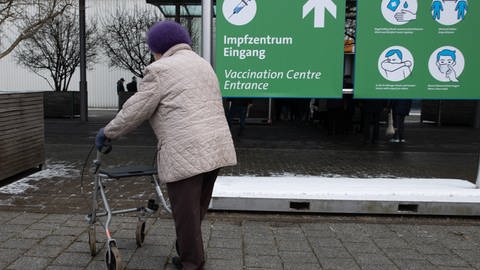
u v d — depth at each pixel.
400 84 5.15
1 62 25.23
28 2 7.95
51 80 25.30
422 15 5.06
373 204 4.71
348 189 4.88
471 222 4.65
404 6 5.05
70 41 17.33
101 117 17.17
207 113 2.92
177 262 3.39
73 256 3.58
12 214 4.59
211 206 4.73
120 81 19.67
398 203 4.70
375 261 3.62
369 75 5.14
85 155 8.06
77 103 16.80
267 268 3.46
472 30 5.08
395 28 5.09
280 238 4.10
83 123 14.52
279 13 5.04
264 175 6.74
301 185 5.05
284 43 5.07
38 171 6.57
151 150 8.77
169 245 3.85
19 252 3.64
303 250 3.83
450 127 14.92
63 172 6.51
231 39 5.07
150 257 3.60
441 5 5.05
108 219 3.21
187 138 2.84
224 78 5.12
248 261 3.58
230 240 4.02
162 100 2.88
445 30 5.08
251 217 4.68
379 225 4.50
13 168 5.77
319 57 5.09
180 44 3.04
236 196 4.71
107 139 3.07
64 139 10.41
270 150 9.25
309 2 5.02
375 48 5.11
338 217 4.74
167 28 3.02
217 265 3.49
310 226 4.43
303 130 13.24
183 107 2.85
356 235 4.21
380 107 10.45
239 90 5.13
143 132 11.69
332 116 11.95
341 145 10.16
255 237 4.11
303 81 5.12
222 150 2.95
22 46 18.48
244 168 7.29
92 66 23.27
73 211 4.72
